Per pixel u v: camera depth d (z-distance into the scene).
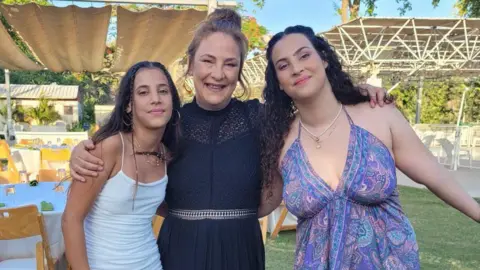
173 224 1.84
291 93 1.60
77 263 1.59
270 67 1.74
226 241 1.78
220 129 1.86
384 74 14.09
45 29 6.07
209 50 1.73
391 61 9.70
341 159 1.59
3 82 26.52
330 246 1.53
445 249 4.36
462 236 4.82
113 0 4.78
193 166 1.79
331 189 1.57
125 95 1.64
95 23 5.81
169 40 6.71
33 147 7.73
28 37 6.51
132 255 1.67
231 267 1.78
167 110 1.63
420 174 1.63
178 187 1.80
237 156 1.82
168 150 1.80
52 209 3.04
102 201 1.63
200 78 1.76
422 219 5.60
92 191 1.58
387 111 1.66
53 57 8.34
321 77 1.58
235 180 1.79
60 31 6.22
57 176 4.71
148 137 1.66
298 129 1.73
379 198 1.54
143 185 1.66
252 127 1.88
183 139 1.82
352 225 1.53
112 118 1.68
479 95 24.53
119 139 1.62
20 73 27.67
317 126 1.67
